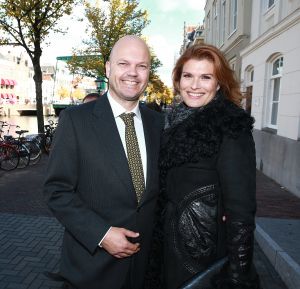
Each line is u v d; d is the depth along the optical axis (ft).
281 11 25.38
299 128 21.38
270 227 14.85
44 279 11.05
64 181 5.77
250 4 35.81
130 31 55.42
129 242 5.57
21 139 31.45
